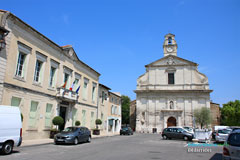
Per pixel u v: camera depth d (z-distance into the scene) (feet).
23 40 51.98
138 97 142.82
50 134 60.70
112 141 64.34
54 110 64.49
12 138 33.30
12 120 33.81
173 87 138.51
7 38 46.70
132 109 158.30
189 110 131.54
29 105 53.88
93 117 92.53
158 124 134.41
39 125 57.67
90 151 39.14
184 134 75.51
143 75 146.82
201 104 130.82
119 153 37.63
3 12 46.34
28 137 53.11
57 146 45.55
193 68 138.51
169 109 133.90
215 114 133.69
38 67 59.26
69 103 72.84
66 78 73.10
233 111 161.27
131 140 70.79
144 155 36.22
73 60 76.48
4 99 45.47
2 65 45.09
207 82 133.49
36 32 56.03
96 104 95.40
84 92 85.71
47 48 61.87
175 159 32.99
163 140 74.38
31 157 30.50
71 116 73.92
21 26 50.96
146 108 139.54
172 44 149.79
